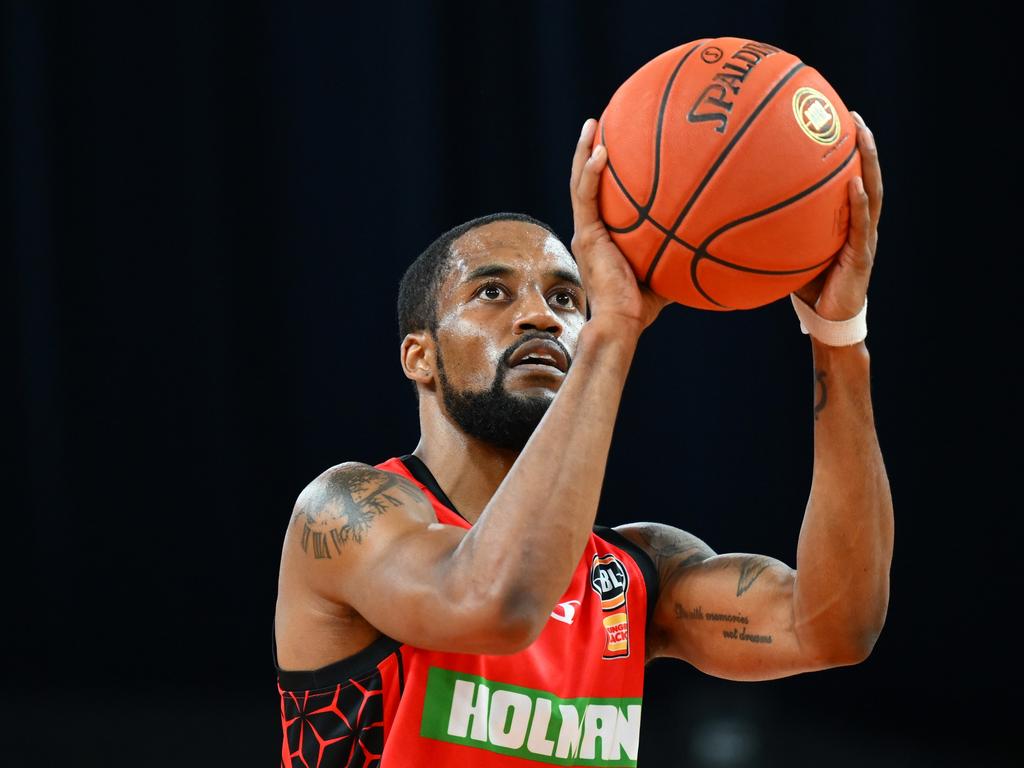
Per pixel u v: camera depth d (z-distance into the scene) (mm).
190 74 18734
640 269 6703
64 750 17391
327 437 19031
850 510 7410
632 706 7957
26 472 18828
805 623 7656
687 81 6562
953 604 18344
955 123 18297
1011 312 18109
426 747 7094
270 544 19078
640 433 19219
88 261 18734
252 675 19062
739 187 6348
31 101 18516
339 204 18922
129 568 18922
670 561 8602
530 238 8188
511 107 18859
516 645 6305
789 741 18266
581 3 18734
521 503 6332
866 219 6648
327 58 18859
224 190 18844
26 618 18953
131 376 18797
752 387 18953
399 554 6730
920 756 17781
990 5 18188
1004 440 18125
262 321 19000
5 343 18859
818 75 6734
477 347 7895
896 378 18484
